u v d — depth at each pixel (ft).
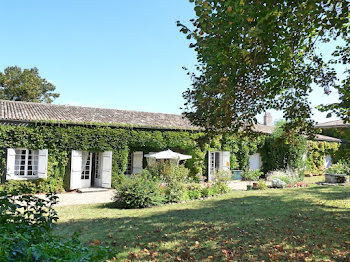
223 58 11.94
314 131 17.83
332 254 16.11
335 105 13.82
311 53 17.97
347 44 17.26
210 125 16.47
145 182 34.83
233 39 11.93
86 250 7.01
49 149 44.80
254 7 10.62
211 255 16.12
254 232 20.80
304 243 18.13
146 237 19.65
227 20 11.37
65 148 46.16
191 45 13.03
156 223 23.81
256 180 64.75
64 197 41.32
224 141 62.69
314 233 20.40
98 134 48.70
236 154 67.56
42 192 43.93
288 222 23.89
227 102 14.62
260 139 69.67
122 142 51.03
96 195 43.78
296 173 60.34
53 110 51.37
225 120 15.92
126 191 32.42
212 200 37.63
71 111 53.36
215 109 15.15
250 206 32.07
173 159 49.08
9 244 5.82
